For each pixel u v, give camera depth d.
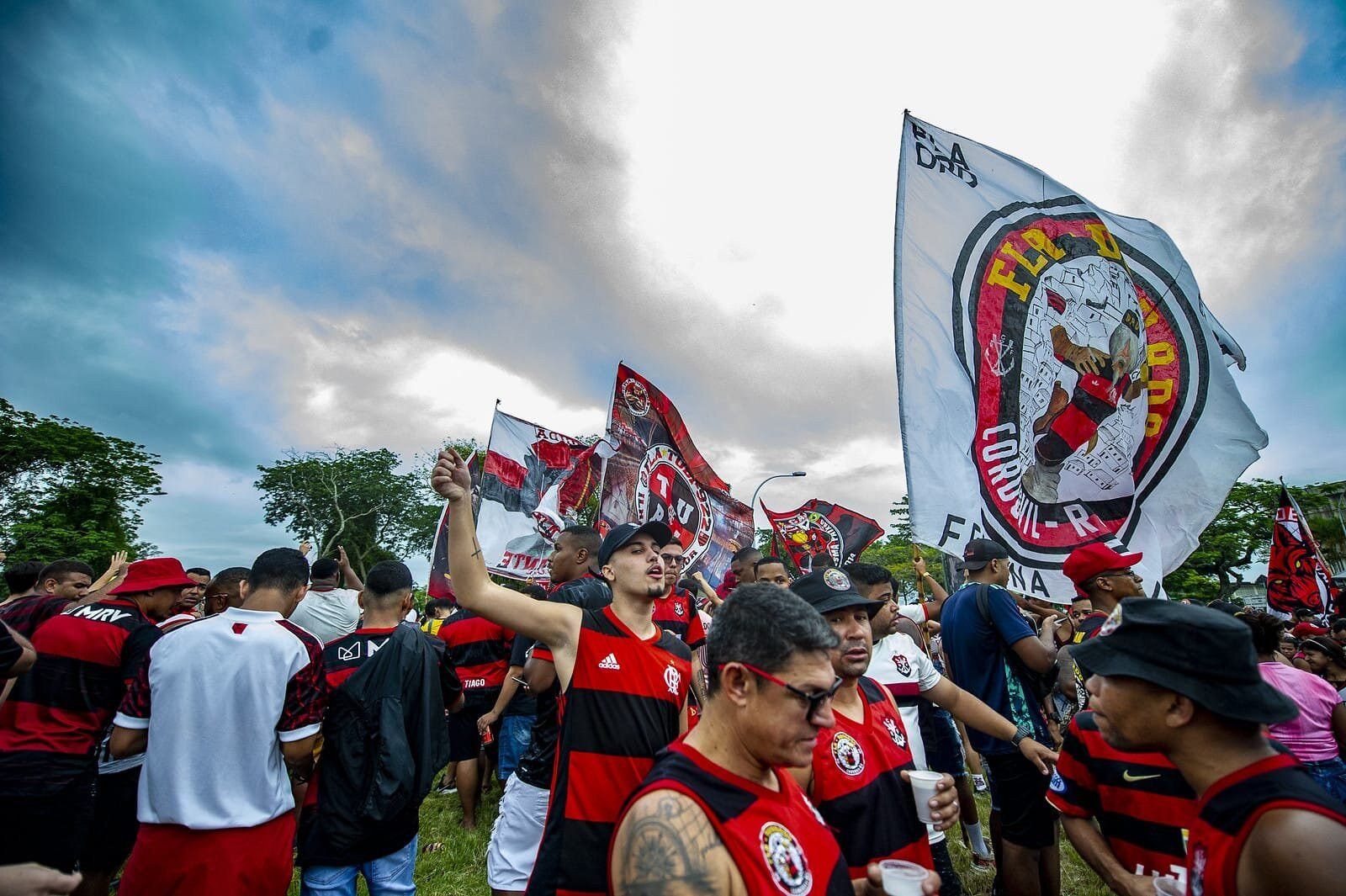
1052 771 2.94
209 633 3.05
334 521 48.47
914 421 4.67
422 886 4.97
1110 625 1.91
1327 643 5.68
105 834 4.05
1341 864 1.31
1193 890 1.59
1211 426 5.52
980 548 4.27
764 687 1.58
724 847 1.46
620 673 2.78
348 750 3.25
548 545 9.64
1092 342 5.38
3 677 3.01
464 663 6.20
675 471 8.32
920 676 3.79
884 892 1.89
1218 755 1.60
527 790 3.61
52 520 32.12
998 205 5.35
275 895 2.97
